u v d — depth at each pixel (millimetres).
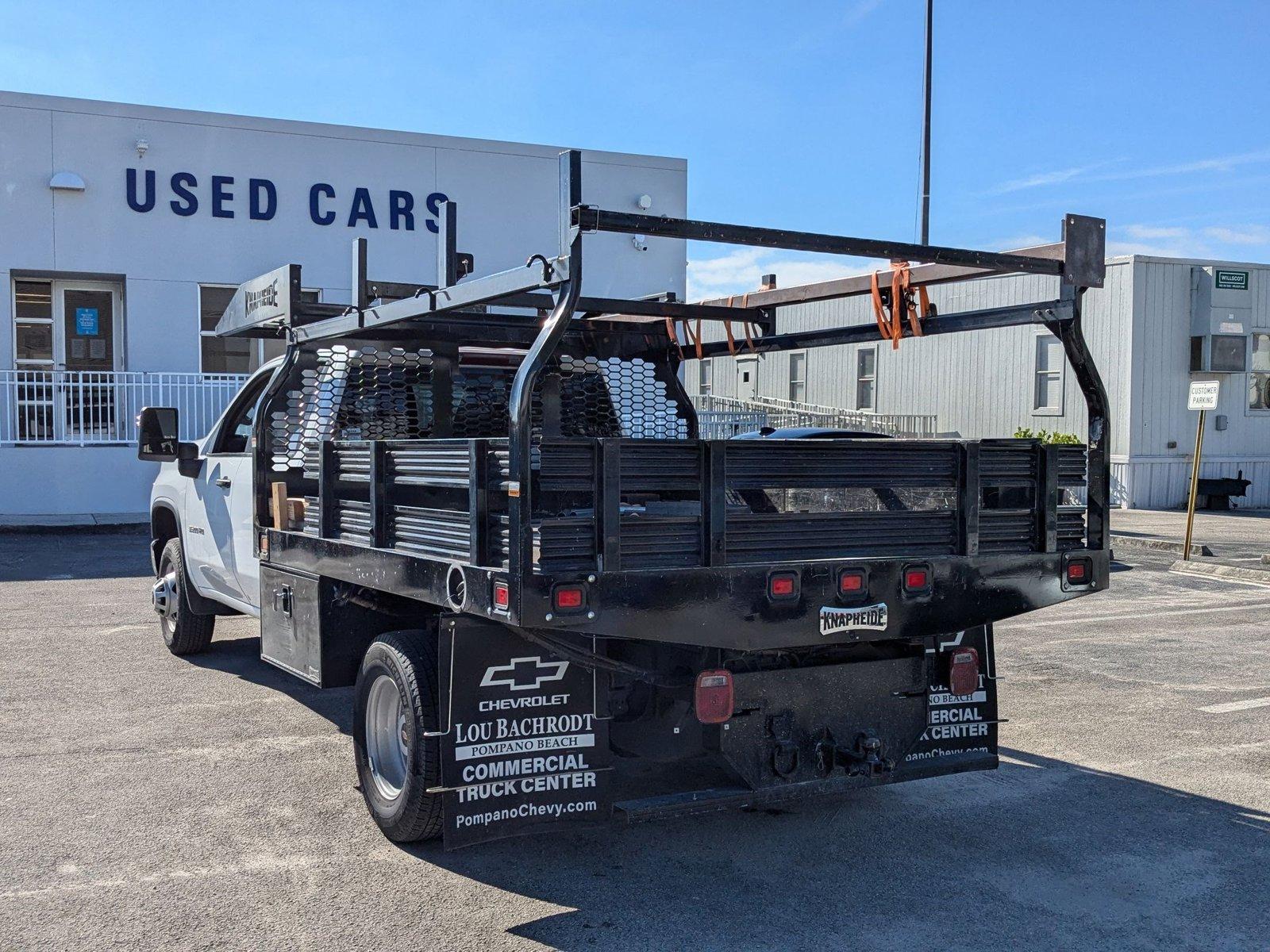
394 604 5227
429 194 19828
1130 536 17406
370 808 4758
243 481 6391
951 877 4383
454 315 6262
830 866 4477
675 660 4375
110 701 6914
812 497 5137
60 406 17500
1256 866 4508
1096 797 5359
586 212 3643
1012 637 9586
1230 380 23656
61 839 4652
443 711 4031
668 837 4805
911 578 4293
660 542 3846
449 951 3691
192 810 5004
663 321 6977
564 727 4191
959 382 24797
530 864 4473
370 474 4617
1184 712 6992
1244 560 14508
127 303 18062
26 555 13766
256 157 18703
